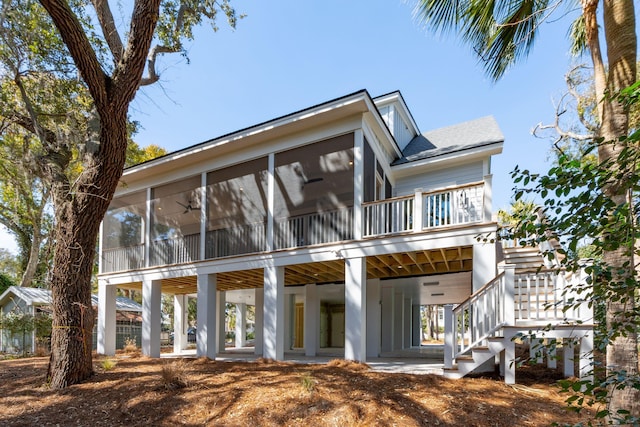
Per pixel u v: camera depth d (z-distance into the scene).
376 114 9.16
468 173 10.66
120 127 7.07
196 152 10.76
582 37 6.38
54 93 8.89
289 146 9.80
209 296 10.60
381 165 10.68
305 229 9.88
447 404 5.39
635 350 3.48
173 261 11.74
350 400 5.61
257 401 5.84
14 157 10.16
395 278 11.99
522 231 2.47
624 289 2.14
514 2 5.42
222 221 12.33
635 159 1.81
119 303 20.12
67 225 7.36
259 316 13.56
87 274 7.52
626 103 2.09
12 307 17.38
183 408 5.82
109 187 7.38
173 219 13.50
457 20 5.57
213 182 11.23
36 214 18.88
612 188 2.13
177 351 15.09
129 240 13.60
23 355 14.48
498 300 6.64
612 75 3.96
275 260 9.59
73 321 7.27
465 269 10.88
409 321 16.30
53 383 7.04
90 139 7.50
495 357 7.46
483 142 10.52
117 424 5.52
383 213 8.62
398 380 6.49
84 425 5.53
